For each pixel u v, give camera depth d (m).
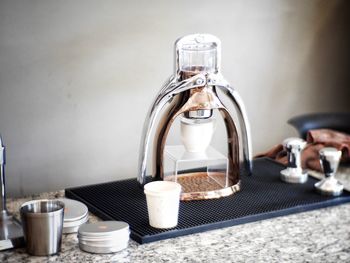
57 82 1.85
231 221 1.46
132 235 1.40
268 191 1.62
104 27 1.88
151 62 1.96
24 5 1.78
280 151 1.88
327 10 2.22
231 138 1.61
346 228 1.47
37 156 1.86
